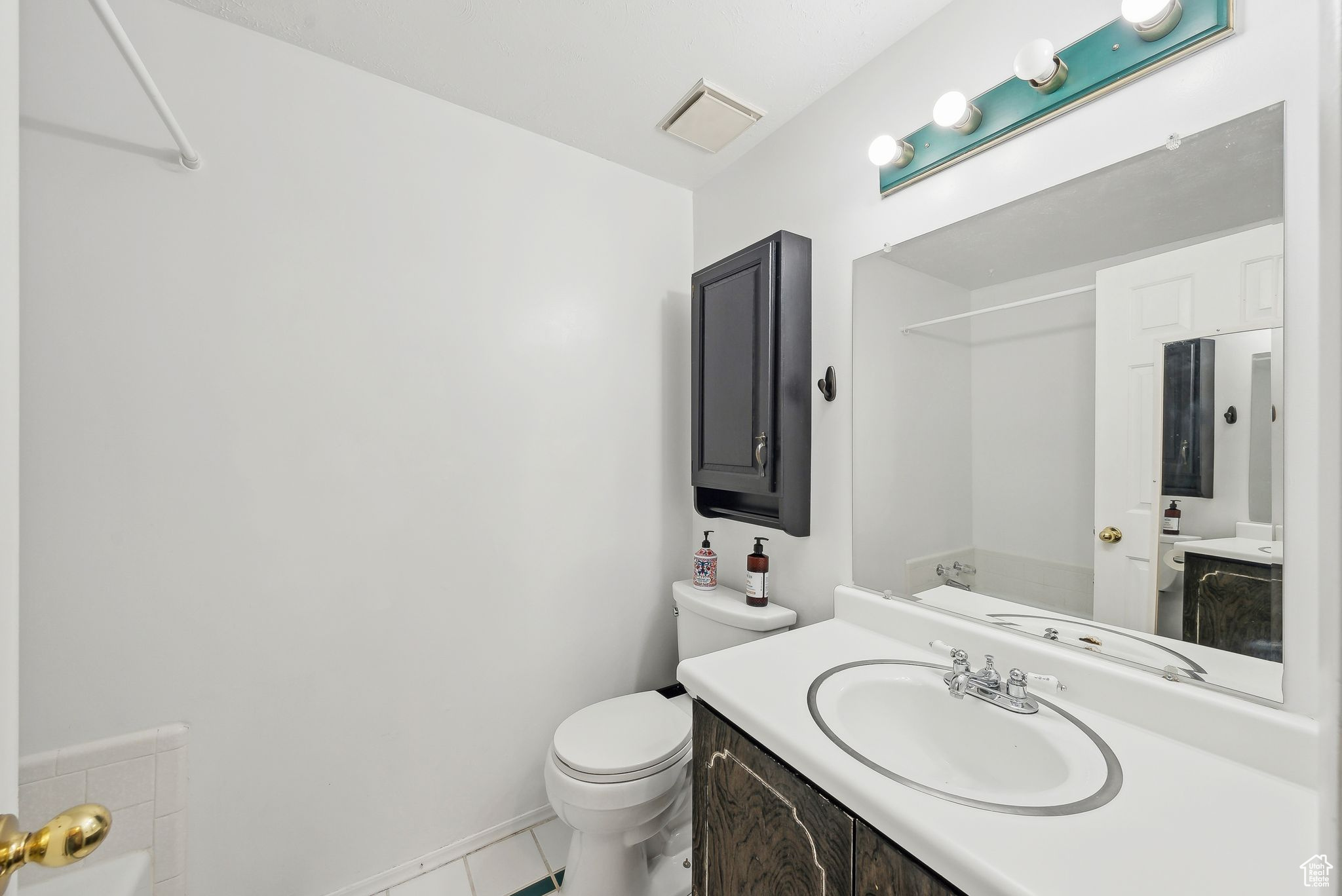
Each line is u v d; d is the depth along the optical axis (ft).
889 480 4.41
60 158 3.67
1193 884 1.93
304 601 4.49
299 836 4.48
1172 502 2.96
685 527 6.76
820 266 5.01
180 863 4.01
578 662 5.93
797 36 4.32
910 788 2.43
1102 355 3.23
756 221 5.77
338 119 4.61
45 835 1.50
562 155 5.78
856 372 4.66
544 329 5.67
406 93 4.92
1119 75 3.11
